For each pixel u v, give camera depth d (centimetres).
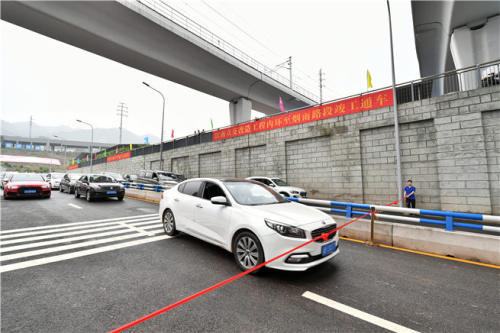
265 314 246
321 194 1370
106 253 436
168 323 229
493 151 877
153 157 2712
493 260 397
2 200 1158
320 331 220
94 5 1805
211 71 2745
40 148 11044
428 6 1490
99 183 1195
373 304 271
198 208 458
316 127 1389
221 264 386
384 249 477
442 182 966
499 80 870
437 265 392
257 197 436
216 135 2005
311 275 348
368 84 1209
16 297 275
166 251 449
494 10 1422
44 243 497
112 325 226
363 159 1215
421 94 1060
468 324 235
